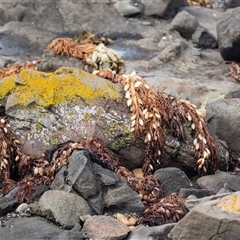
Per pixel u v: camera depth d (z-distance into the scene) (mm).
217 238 3762
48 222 4082
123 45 6957
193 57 6645
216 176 4582
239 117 4914
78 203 4098
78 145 4438
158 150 4555
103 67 5582
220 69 6465
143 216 4148
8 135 4543
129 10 7723
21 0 7488
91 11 7641
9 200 4250
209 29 7656
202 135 4621
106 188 4203
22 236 3961
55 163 4391
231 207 3791
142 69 6332
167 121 4594
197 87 5816
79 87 4602
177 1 8031
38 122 4559
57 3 7609
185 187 4414
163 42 7016
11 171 4551
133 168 4609
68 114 4566
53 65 5523
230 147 4934
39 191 4277
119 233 3934
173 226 3949
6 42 6816
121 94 4609
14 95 4602
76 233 3930
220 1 9258
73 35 7176
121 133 4547
